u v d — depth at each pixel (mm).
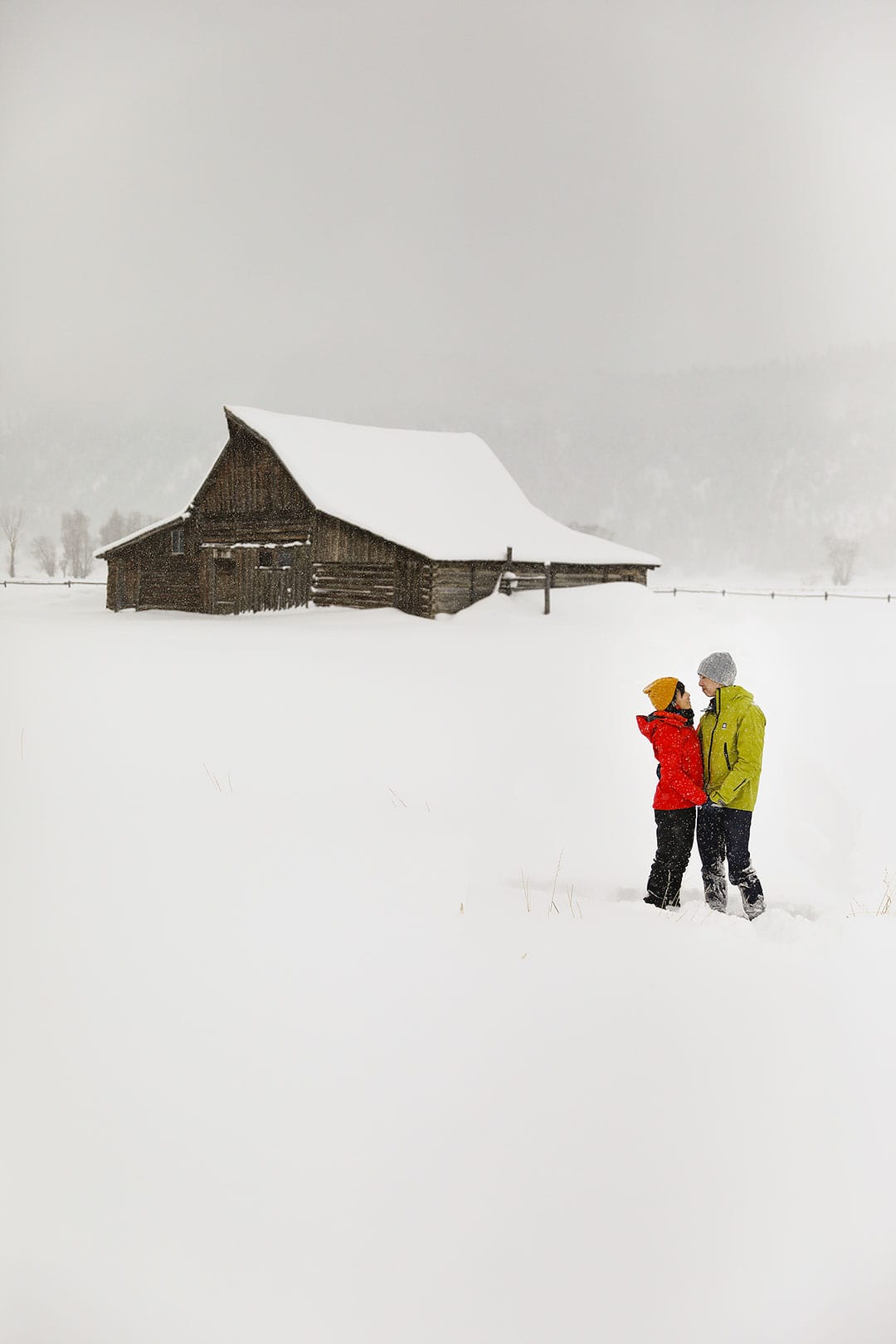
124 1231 2928
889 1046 3896
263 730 11297
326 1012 4164
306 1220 2936
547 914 5402
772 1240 2887
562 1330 2592
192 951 4785
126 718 12070
